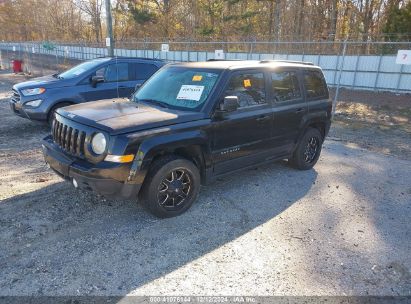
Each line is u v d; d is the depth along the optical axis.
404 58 11.23
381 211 4.69
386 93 18.66
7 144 7.21
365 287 3.15
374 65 19.11
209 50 28.89
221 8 36.06
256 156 5.08
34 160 6.25
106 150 3.67
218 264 3.40
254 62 5.14
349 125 10.80
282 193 5.13
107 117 3.99
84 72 8.20
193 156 4.39
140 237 3.80
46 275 3.14
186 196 4.33
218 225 4.13
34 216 4.14
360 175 6.07
